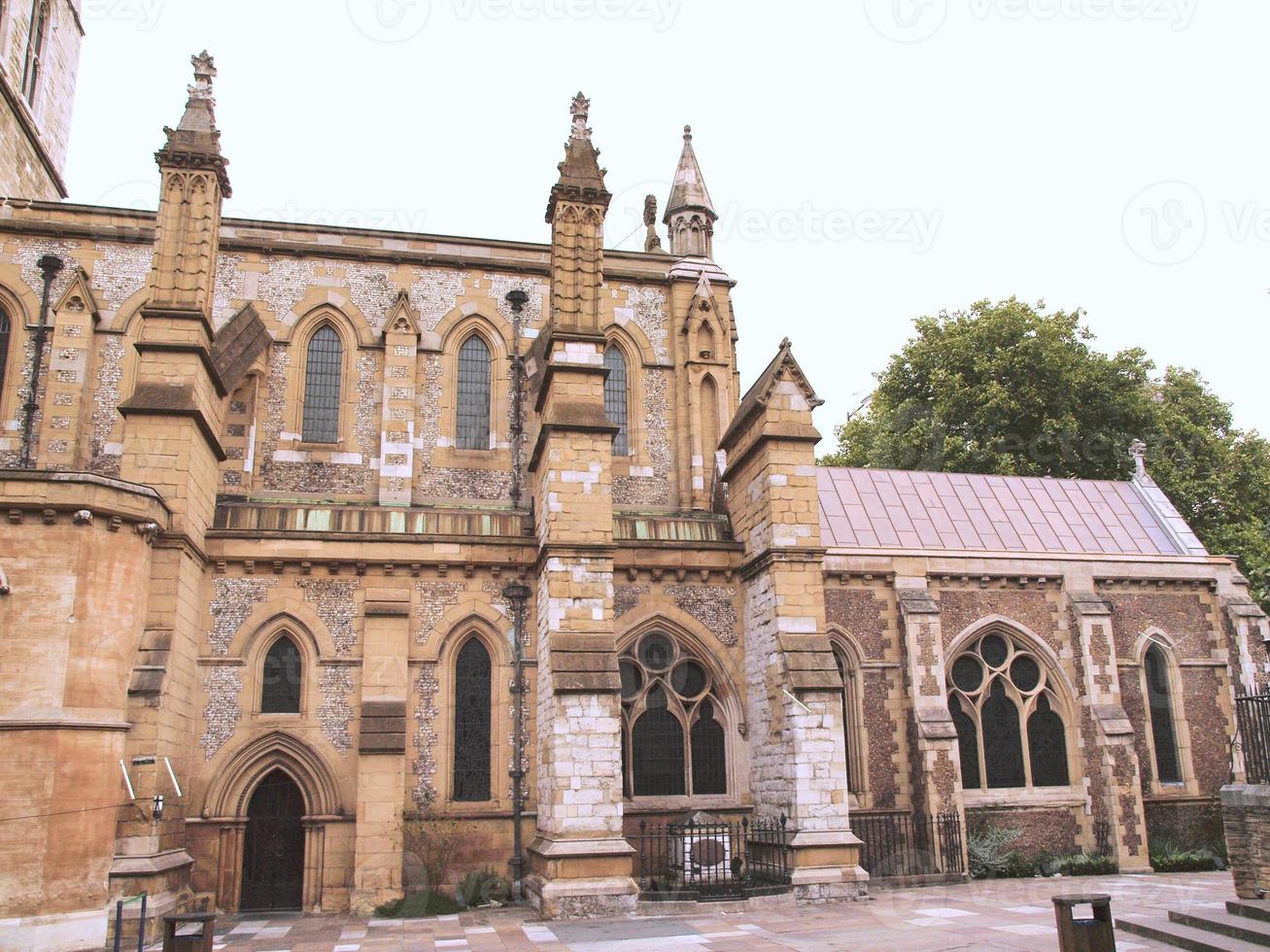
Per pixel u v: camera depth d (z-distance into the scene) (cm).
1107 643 2838
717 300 3170
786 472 2405
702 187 3344
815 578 2348
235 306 2822
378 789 2147
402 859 2164
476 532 2497
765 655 2380
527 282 3030
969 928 1738
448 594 2397
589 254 2469
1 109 3303
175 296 2247
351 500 2744
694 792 2445
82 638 1780
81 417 2669
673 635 2519
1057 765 2812
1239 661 2956
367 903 2073
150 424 2128
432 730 2308
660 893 2067
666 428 3033
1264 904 1571
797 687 2211
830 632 2711
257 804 2233
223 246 2839
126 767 1862
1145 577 2977
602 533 2259
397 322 2853
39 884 1641
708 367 3059
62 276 2780
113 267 2814
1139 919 1680
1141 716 2891
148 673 1930
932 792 2555
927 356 4600
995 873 2564
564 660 2138
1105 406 4341
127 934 1759
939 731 2600
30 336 2712
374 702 2230
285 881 2189
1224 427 4528
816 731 2197
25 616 1738
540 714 2283
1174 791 2861
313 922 1991
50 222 2791
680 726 2473
